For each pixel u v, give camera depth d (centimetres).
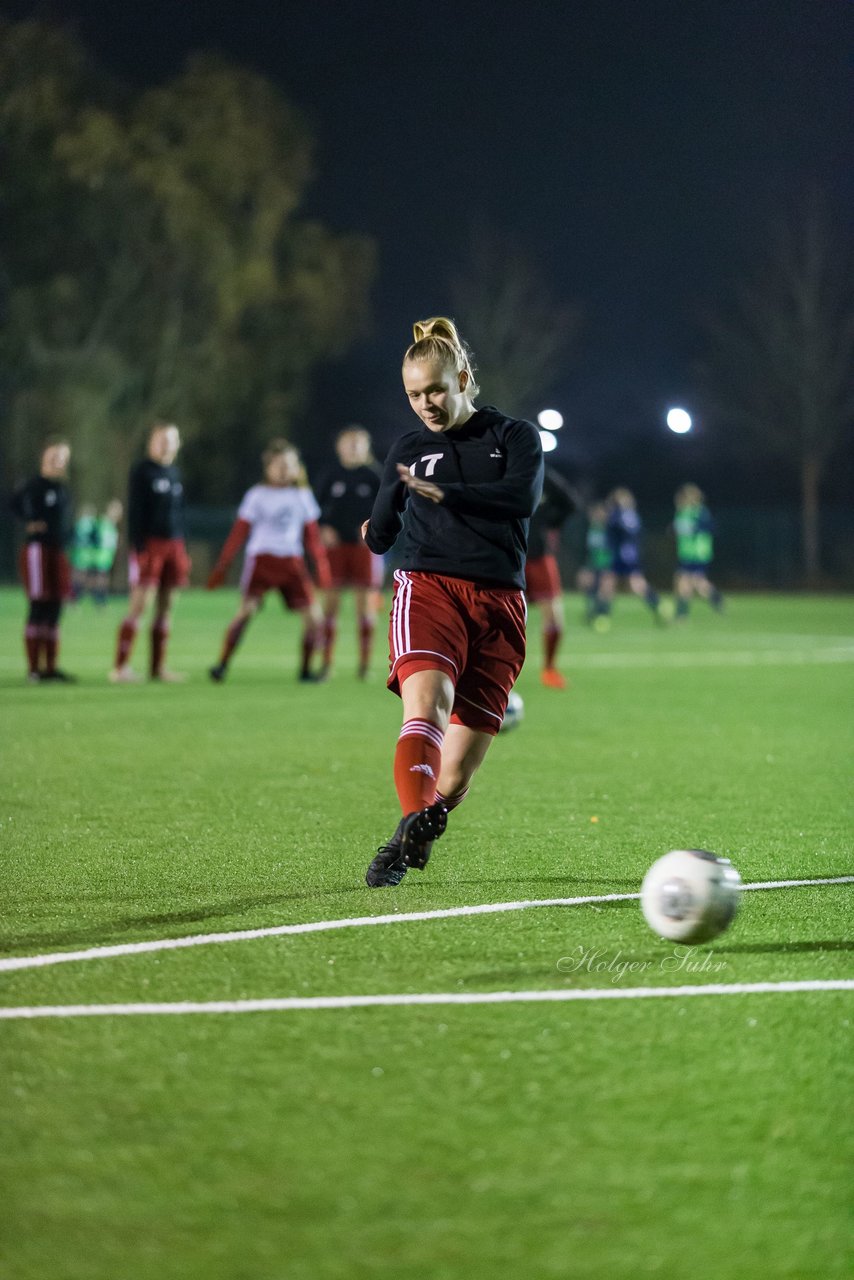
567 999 1144
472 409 1491
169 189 11650
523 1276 720
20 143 11419
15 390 11662
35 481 4025
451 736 1473
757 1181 821
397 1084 960
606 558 7194
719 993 1161
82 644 5775
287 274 12688
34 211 11525
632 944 1310
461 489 1392
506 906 1457
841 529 12850
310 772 2411
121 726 3048
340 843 1803
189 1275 721
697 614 8556
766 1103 934
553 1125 895
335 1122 898
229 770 2430
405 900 1488
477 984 1184
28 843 1797
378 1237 756
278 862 1684
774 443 12850
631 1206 790
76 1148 862
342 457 4175
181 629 6806
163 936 1339
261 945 1305
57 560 4053
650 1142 871
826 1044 1044
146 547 4047
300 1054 1017
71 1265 731
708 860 1210
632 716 3312
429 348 1437
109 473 12006
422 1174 827
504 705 1474
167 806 2077
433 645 1413
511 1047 1032
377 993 1160
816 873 1628
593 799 2153
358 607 4209
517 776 2380
